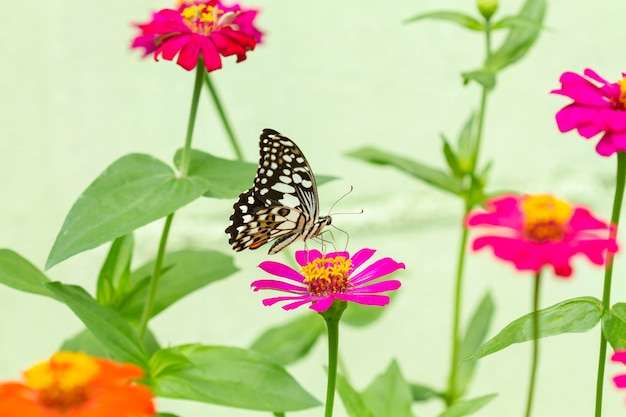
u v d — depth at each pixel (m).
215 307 1.57
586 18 1.55
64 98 1.54
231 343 1.57
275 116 1.55
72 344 1.19
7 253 1.15
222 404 1.13
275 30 1.54
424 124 1.56
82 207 1.13
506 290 1.60
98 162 1.54
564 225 1.00
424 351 1.59
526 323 1.04
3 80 1.53
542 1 1.29
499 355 1.61
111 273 1.19
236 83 1.54
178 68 1.54
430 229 1.56
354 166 1.55
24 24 1.53
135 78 1.54
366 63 1.55
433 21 1.54
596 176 1.56
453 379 1.30
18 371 1.57
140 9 1.53
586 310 1.05
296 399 1.13
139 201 1.14
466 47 1.55
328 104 1.55
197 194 1.14
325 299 1.03
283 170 1.13
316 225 1.14
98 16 1.53
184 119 1.54
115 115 1.54
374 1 1.54
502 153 1.56
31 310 1.57
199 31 1.14
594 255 0.99
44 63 1.53
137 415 0.98
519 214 1.00
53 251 1.12
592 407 1.62
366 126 1.55
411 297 1.58
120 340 1.12
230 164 1.17
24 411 0.97
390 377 1.15
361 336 1.60
